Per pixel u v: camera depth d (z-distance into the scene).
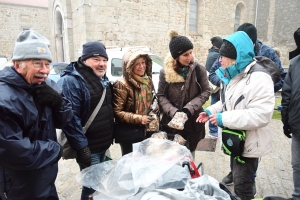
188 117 2.20
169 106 2.31
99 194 1.40
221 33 15.33
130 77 2.14
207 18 14.23
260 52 2.59
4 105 1.22
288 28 17.84
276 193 2.72
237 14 17.66
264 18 18.72
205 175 1.32
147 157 1.56
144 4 11.03
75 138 1.84
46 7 20.70
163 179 1.34
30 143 1.31
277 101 7.08
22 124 1.32
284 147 4.02
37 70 1.35
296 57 2.19
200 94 2.33
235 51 1.69
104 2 9.64
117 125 2.28
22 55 1.29
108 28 9.95
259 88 1.62
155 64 5.86
